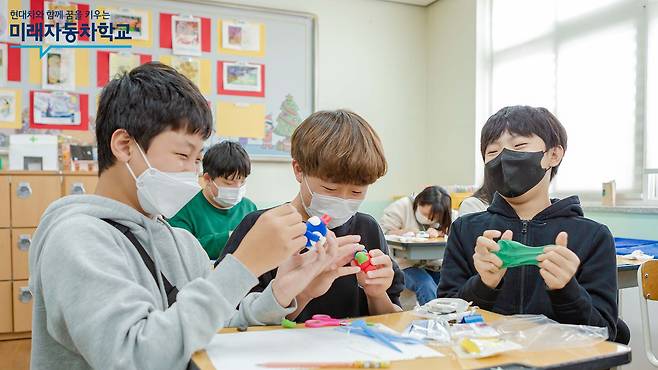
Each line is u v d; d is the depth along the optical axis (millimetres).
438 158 4605
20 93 3494
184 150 824
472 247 1291
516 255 934
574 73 3520
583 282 1124
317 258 847
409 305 2820
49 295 697
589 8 3410
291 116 4160
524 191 1186
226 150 2469
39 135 3469
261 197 4082
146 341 629
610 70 3266
